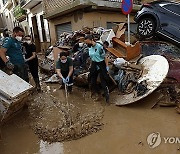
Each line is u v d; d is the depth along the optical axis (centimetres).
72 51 841
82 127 439
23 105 512
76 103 574
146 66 604
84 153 370
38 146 399
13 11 2797
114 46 731
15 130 454
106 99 551
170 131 419
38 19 1989
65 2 1418
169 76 572
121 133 423
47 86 751
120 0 1370
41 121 482
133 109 517
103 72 549
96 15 1354
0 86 448
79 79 656
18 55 579
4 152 387
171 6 870
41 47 2019
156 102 527
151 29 884
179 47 822
